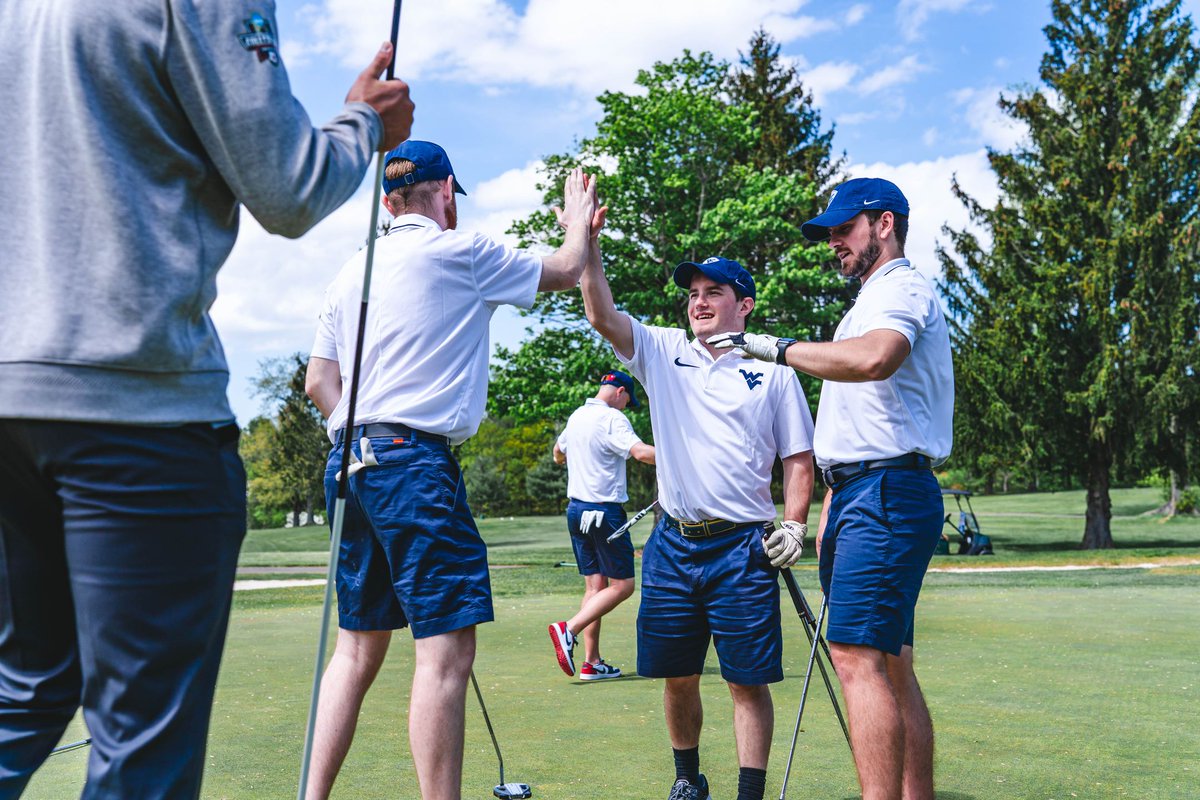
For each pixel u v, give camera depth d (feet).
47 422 4.78
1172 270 76.95
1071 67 82.23
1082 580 39.83
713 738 13.19
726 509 10.92
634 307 84.53
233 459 5.39
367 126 5.78
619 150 86.12
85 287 4.82
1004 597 31.50
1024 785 10.73
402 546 8.58
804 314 85.25
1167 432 77.25
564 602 30.68
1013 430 79.82
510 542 100.42
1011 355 80.69
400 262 8.91
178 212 5.04
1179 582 38.63
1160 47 80.53
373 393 8.78
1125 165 79.25
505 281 9.27
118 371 4.84
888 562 9.48
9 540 5.33
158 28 4.87
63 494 4.92
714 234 82.23
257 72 5.01
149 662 5.01
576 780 10.84
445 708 8.43
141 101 4.90
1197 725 13.50
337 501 6.52
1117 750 12.18
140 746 4.99
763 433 11.22
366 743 12.23
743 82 128.98
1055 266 79.25
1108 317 77.05
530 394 85.61
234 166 5.03
